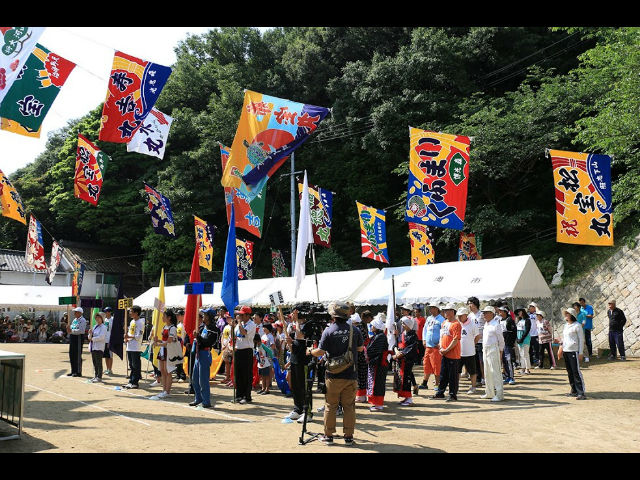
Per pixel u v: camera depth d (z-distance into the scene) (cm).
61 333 3269
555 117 2484
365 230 1934
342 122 3278
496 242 2781
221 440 750
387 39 3494
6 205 1898
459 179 1212
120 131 984
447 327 1138
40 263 2528
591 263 2323
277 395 1248
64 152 3888
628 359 1720
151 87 995
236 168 1064
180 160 3456
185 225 3412
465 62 3039
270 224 3725
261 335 1384
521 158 2506
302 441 724
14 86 909
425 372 1285
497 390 1095
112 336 1514
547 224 2855
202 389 1051
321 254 3091
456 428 831
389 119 2898
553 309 2277
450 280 1639
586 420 878
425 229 1991
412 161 1230
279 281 2120
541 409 984
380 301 1727
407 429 825
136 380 1314
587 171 1201
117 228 3772
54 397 1140
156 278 3744
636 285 2041
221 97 3556
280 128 1062
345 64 3625
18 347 2662
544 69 3055
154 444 721
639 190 1580
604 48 1784
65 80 938
